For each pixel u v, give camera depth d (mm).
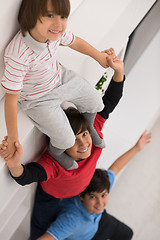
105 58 1252
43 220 1970
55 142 1178
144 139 2125
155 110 2494
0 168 1124
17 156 1092
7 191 1296
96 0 1425
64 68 1161
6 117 999
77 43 1152
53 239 1807
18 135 1149
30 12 855
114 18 1394
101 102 1251
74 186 1500
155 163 2744
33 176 1255
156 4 2111
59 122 1119
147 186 2668
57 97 1122
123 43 1678
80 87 1162
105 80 1682
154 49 2539
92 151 1490
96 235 2066
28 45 925
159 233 2551
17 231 2086
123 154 2107
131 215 2582
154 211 2604
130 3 1477
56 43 1012
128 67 2428
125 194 2635
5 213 1607
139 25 2037
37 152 1394
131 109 2438
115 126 2357
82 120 1306
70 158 1345
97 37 1335
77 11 1368
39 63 979
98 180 1776
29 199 1856
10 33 947
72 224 1846
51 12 848
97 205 1831
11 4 888
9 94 960
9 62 928
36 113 1108
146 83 2496
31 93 1067
